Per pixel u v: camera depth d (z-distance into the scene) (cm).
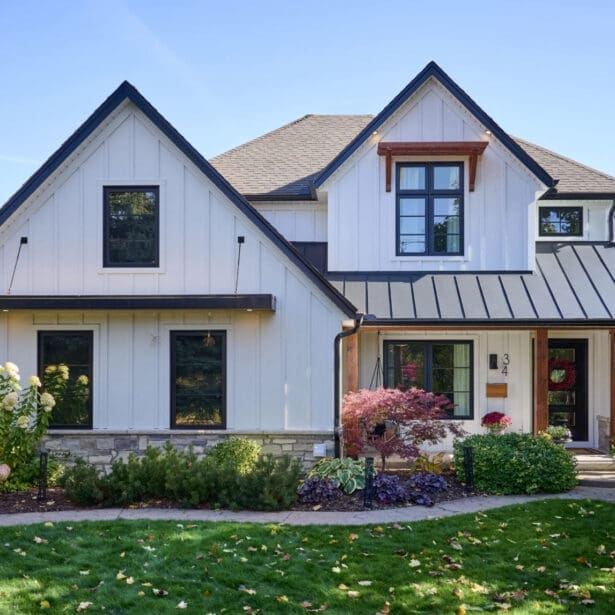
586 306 1271
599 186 1530
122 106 1198
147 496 971
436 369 1448
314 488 977
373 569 679
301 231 1542
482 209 1402
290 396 1173
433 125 1409
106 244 1205
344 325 1234
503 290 1328
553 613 583
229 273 1188
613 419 1399
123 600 595
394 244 1412
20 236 1205
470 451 1063
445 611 586
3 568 664
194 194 1195
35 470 1062
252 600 602
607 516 902
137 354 1190
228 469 966
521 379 1430
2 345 1197
